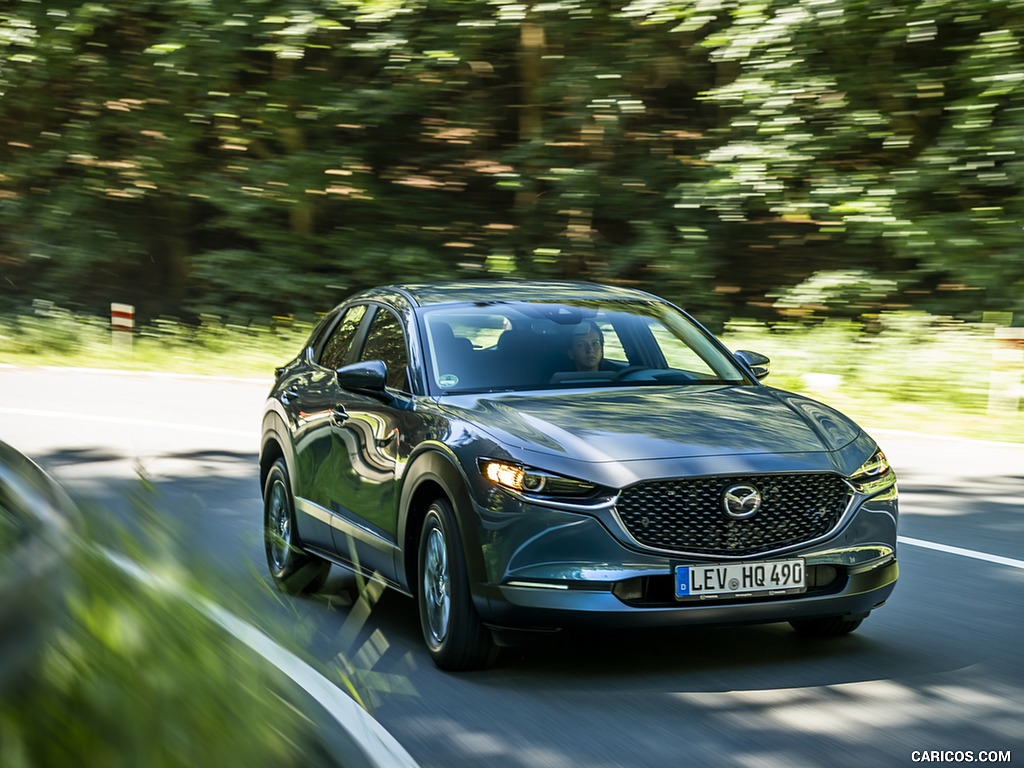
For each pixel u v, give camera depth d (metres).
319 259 24.08
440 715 5.03
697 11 19.94
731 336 19.03
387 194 24.25
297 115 23.61
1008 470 11.30
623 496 5.32
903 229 19.67
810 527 5.52
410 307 6.91
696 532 5.37
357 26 22.69
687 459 5.42
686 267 21.67
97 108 24.22
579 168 22.44
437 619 5.77
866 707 5.06
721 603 5.35
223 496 9.95
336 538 6.85
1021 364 14.99
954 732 4.75
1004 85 18.75
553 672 5.59
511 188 22.52
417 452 5.90
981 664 5.67
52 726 1.57
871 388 16.02
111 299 25.47
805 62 19.94
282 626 2.38
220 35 22.78
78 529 1.94
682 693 5.27
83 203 24.84
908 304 20.70
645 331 6.87
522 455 5.44
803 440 5.69
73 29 23.25
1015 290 19.47
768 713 4.99
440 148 24.11
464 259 23.81
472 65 23.20
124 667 1.75
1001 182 19.28
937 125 20.59
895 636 6.15
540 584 5.30
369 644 2.69
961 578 7.41
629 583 5.31
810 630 6.14
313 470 7.14
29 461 2.23
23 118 25.00
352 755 2.03
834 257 22.17
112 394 16.28
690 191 20.83
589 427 5.64
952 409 14.98
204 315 23.19
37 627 1.49
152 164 24.08
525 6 21.53
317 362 7.75
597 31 22.02
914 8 19.02
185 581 2.15
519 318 6.78
